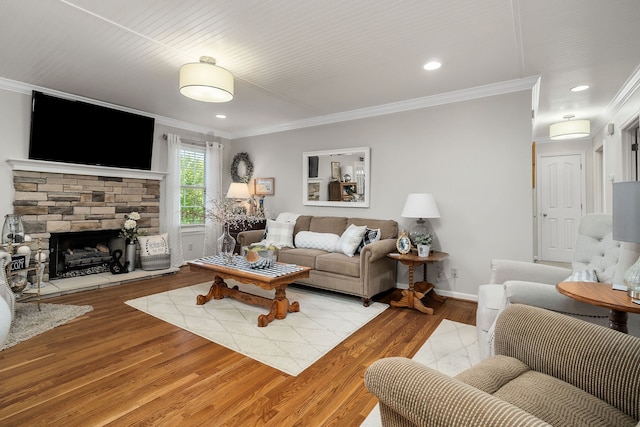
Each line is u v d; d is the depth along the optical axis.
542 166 6.00
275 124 5.32
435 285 3.86
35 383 1.90
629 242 1.71
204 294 3.66
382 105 4.19
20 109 3.71
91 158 4.18
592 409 1.02
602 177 5.37
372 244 3.41
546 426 0.63
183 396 1.79
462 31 2.43
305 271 3.06
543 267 2.38
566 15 2.21
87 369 2.06
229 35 2.53
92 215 4.30
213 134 5.79
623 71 3.15
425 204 3.50
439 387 0.80
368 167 4.34
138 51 2.82
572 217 5.79
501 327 1.39
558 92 3.73
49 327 2.70
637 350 1.07
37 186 3.84
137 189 4.78
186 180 5.39
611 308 1.44
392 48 2.71
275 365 2.14
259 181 5.59
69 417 1.61
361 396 1.82
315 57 2.89
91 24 2.40
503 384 1.15
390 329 2.78
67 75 3.37
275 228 4.56
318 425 1.58
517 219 3.40
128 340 2.49
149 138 4.75
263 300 3.10
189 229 5.39
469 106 3.65
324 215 4.82
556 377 1.21
